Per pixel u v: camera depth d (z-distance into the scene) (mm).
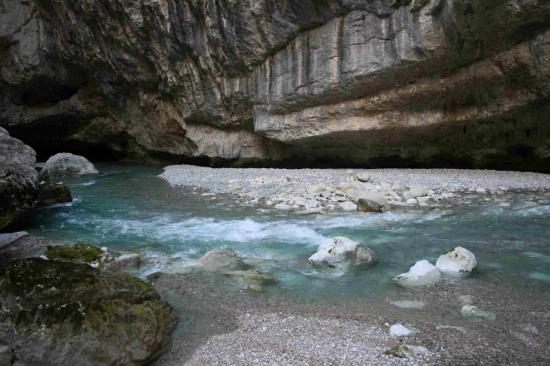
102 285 5039
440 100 15352
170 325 5262
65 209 13109
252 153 21094
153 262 7824
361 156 18297
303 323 5324
